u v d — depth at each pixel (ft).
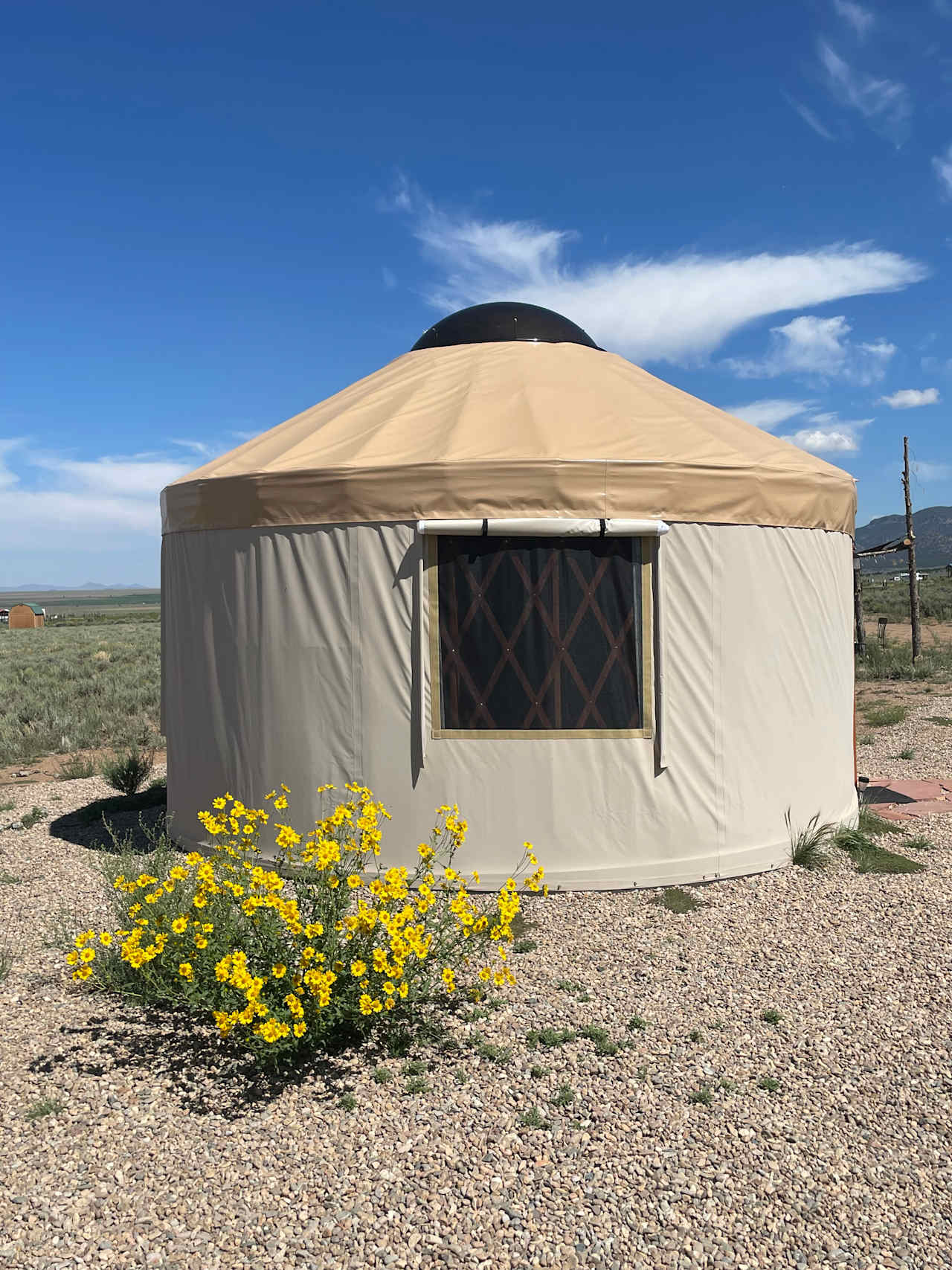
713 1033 12.97
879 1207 9.37
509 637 18.11
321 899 12.94
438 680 18.21
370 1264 8.60
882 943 16.03
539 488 17.79
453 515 17.89
